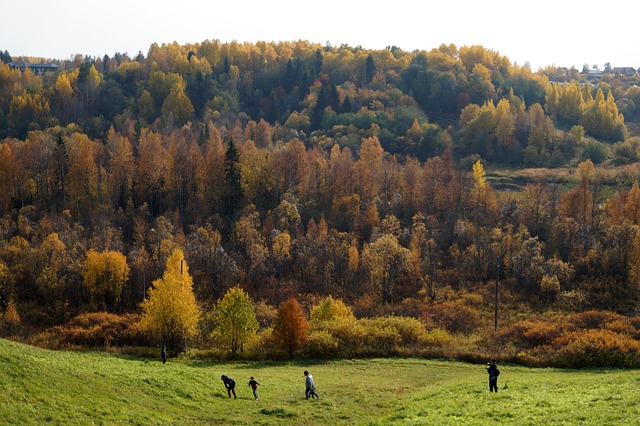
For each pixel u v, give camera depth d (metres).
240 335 63.06
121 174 136.00
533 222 122.31
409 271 103.88
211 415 36.78
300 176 141.38
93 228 113.62
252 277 101.94
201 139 178.25
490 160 192.25
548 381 44.25
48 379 34.81
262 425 35.50
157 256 100.75
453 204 131.62
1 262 94.75
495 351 64.31
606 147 195.62
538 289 98.31
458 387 43.28
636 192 118.06
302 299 96.56
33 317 88.81
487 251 110.06
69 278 95.50
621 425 26.19
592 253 102.88
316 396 42.41
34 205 127.88
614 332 67.88
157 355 63.00
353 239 112.44
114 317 81.56
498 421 30.48
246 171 135.88
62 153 138.75
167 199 133.75
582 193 124.06
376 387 46.94
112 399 35.19
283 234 106.69
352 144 191.00
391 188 142.38
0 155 128.38
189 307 64.75
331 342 63.62
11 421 28.53
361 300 96.06
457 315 86.38
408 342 69.25
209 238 107.12
